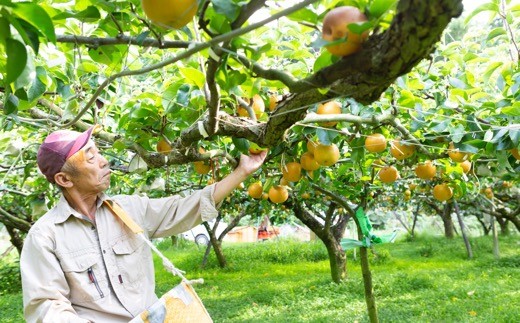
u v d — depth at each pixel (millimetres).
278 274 10852
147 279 1900
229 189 2117
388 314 6418
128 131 2404
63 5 1794
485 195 6793
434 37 865
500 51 2967
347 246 4289
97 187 1816
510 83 2479
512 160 2684
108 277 1784
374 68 955
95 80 2441
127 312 1769
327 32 1000
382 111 2641
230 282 9969
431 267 10781
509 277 8773
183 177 5504
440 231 21156
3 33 925
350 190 5164
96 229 1817
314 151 2387
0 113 2326
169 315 1601
